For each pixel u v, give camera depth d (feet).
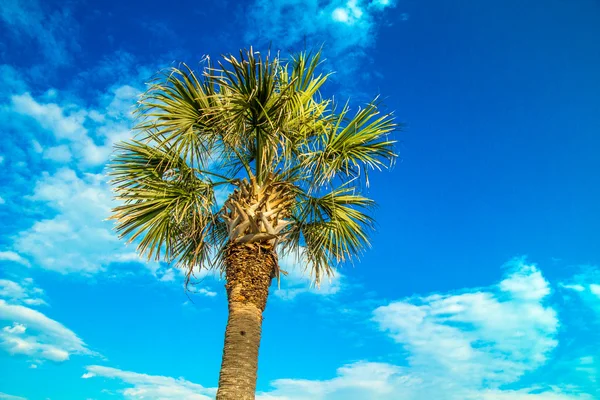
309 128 26.76
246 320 23.07
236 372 21.91
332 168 25.30
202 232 27.84
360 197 29.43
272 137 24.11
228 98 23.20
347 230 29.86
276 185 25.43
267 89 23.07
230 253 24.75
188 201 26.20
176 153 24.99
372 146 26.66
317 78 26.17
